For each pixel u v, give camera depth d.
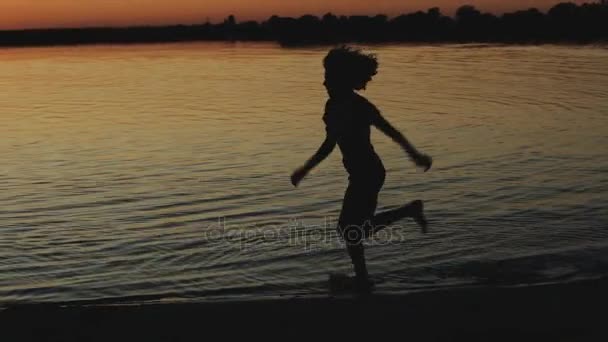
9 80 25.02
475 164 10.30
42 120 15.76
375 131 13.17
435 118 14.70
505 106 16.09
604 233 6.84
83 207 8.28
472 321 4.22
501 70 24.05
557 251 6.31
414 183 9.23
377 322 4.24
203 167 10.45
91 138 13.26
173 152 11.70
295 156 11.17
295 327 4.21
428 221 7.35
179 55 35.75
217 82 22.77
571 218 7.41
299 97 18.66
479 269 5.89
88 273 6.04
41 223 7.59
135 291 5.61
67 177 9.94
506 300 4.49
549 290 4.63
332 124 5.40
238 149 11.85
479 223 7.26
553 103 16.22
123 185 9.39
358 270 5.60
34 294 5.58
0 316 4.42
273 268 6.07
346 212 5.54
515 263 6.02
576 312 4.30
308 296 4.77
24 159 11.35
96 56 36.69
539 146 11.51
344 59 5.38
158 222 7.59
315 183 9.25
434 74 23.39
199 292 5.55
